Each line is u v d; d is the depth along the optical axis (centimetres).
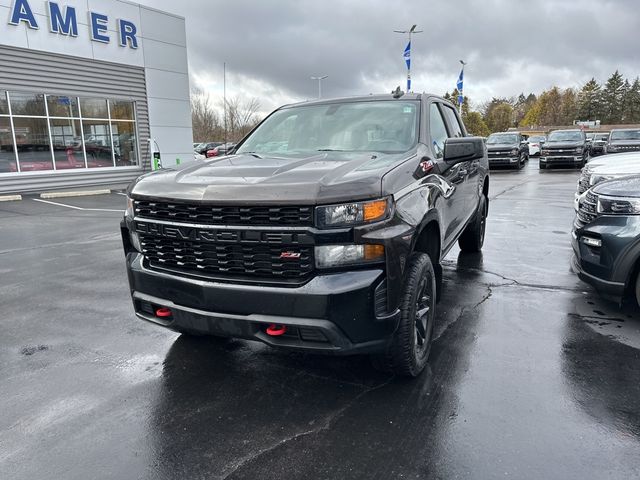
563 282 539
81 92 1659
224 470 239
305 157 351
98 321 441
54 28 1544
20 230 943
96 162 1748
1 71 1433
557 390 308
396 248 275
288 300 265
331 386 320
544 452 247
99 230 937
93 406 299
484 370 336
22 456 252
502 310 452
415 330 312
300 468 240
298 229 262
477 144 357
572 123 10044
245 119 5803
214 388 320
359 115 421
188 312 292
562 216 998
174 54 1973
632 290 440
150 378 334
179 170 332
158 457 250
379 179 277
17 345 390
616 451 248
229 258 281
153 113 1920
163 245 307
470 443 256
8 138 1477
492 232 836
